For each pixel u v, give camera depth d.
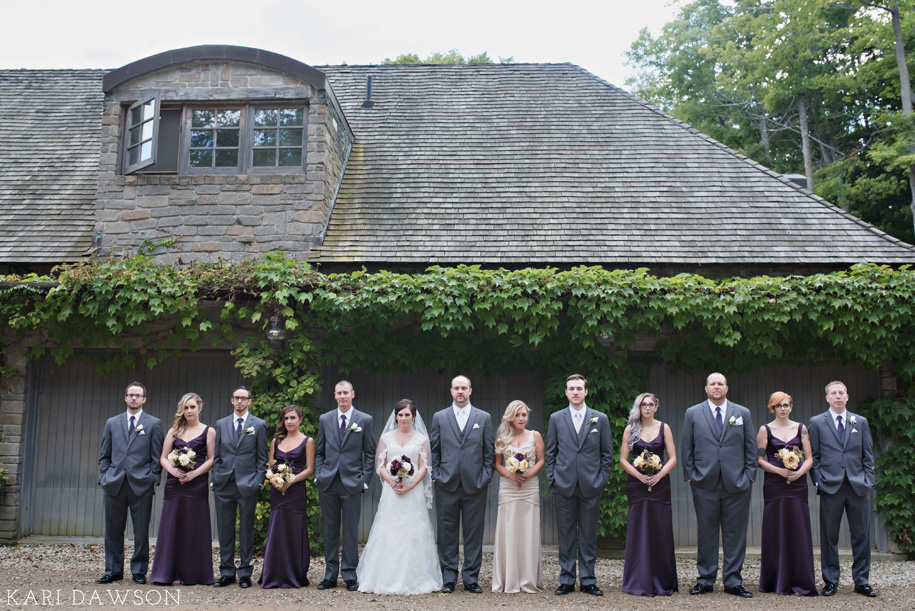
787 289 7.87
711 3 25.56
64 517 8.60
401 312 7.95
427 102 12.27
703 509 6.05
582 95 12.21
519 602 5.64
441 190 9.99
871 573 7.39
